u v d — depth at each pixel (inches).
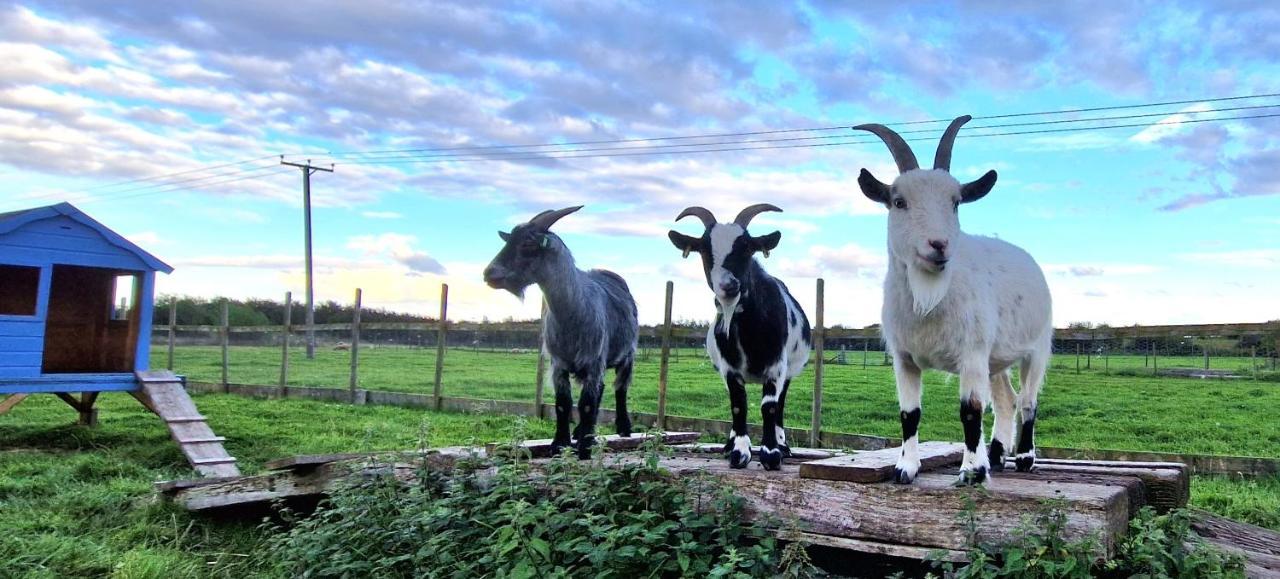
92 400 489.7
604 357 291.3
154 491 293.6
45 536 243.3
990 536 182.5
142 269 447.2
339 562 211.9
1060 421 571.8
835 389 754.2
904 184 198.4
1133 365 823.1
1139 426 538.3
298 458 269.1
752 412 595.2
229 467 360.5
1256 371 741.3
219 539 261.6
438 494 250.1
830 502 201.6
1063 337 436.5
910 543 190.7
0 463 359.9
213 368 1002.1
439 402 615.5
